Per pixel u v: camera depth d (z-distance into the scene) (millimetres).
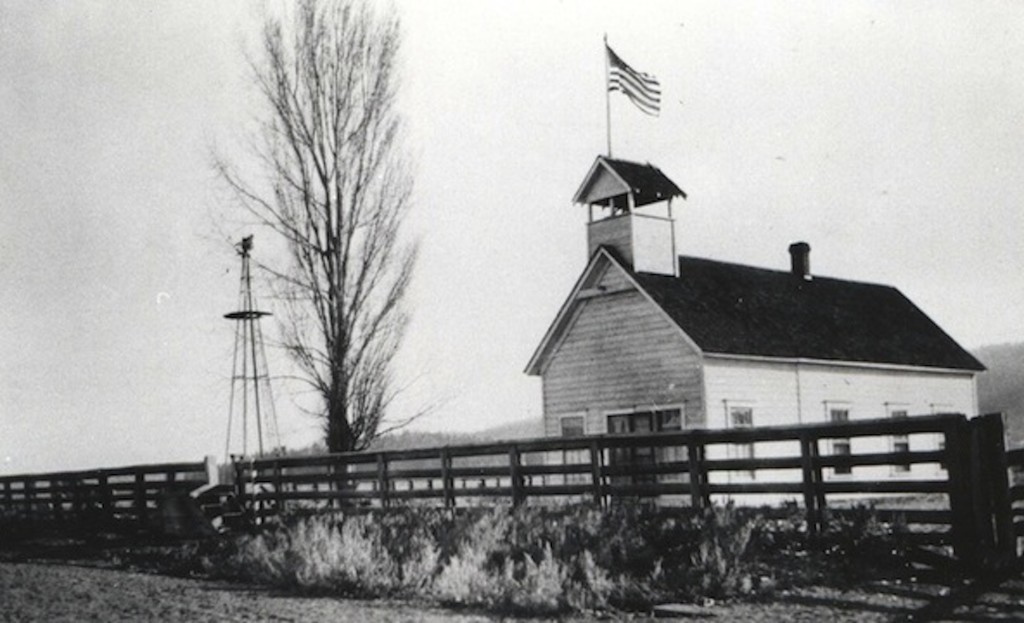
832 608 10781
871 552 13070
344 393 26672
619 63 27922
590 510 15180
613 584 11672
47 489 26859
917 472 31016
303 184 27578
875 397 29641
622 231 26953
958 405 33062
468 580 12336
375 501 21188
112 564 18266
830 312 31406
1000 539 12641
